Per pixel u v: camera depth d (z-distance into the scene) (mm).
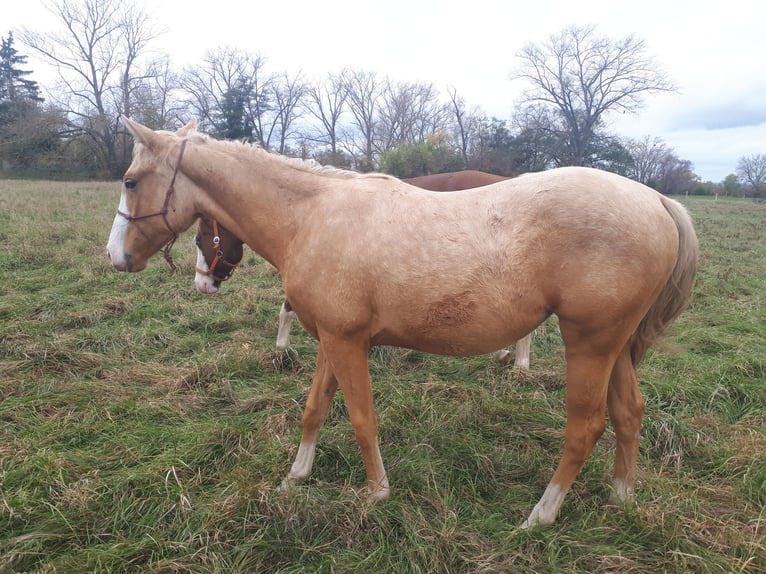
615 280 1887
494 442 2930
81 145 33219
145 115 32938
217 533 2062
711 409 3258
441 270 1994
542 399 3436
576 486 2477
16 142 31359
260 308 5195
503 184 2084
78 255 6988
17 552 1956
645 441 2904
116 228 2453
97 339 4184
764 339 4438
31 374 3514
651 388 3445
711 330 4633
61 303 4961
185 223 2494
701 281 6676
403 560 1992
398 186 2227
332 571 1930
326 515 2180
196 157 2383
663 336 2283
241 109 35438
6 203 12445
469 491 2480
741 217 19734
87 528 2125
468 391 3527
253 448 2766
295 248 2275
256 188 2365
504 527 2180
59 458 2521
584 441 2119
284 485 2420
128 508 2232
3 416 2969
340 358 2229
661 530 2121
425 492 2400
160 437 2812
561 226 1906
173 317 4848
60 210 11602
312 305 2203
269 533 2113
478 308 2002
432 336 2127
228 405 3332
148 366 3799
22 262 6598
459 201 2088
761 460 2586
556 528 2178
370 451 2326
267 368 3887
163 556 1992
